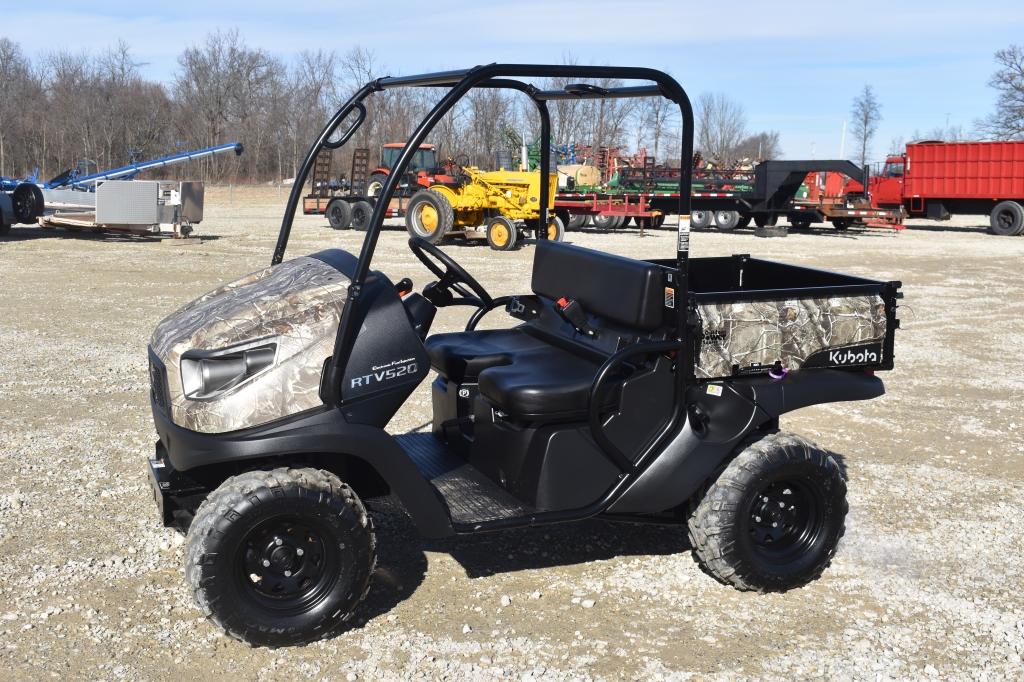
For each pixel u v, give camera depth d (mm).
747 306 3947
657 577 4207
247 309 3574
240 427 3381
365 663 3418
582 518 3824
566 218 25453
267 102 63094
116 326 9883
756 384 4059
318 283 3689
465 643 3580
